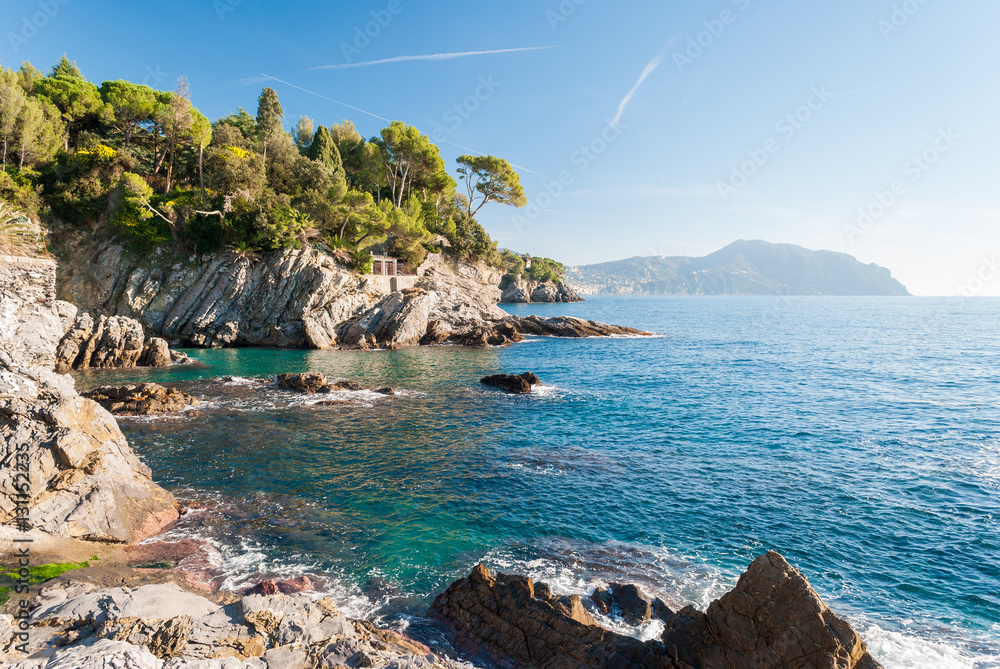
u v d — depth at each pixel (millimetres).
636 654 9859
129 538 14875
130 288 56969
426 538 16188
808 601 9062
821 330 101000
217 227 58844
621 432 28016
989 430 28656
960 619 12445
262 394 35531
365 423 29109
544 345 69125
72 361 41688
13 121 52281
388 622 11953
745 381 43938
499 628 11258
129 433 26156
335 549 15398
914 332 96062
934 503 18828
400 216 72750
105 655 7535
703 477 21406
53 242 55750
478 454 24094
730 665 9492
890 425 29750
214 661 8180
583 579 14000
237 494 19172
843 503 18859
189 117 62406
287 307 60875
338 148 92500
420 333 66812
